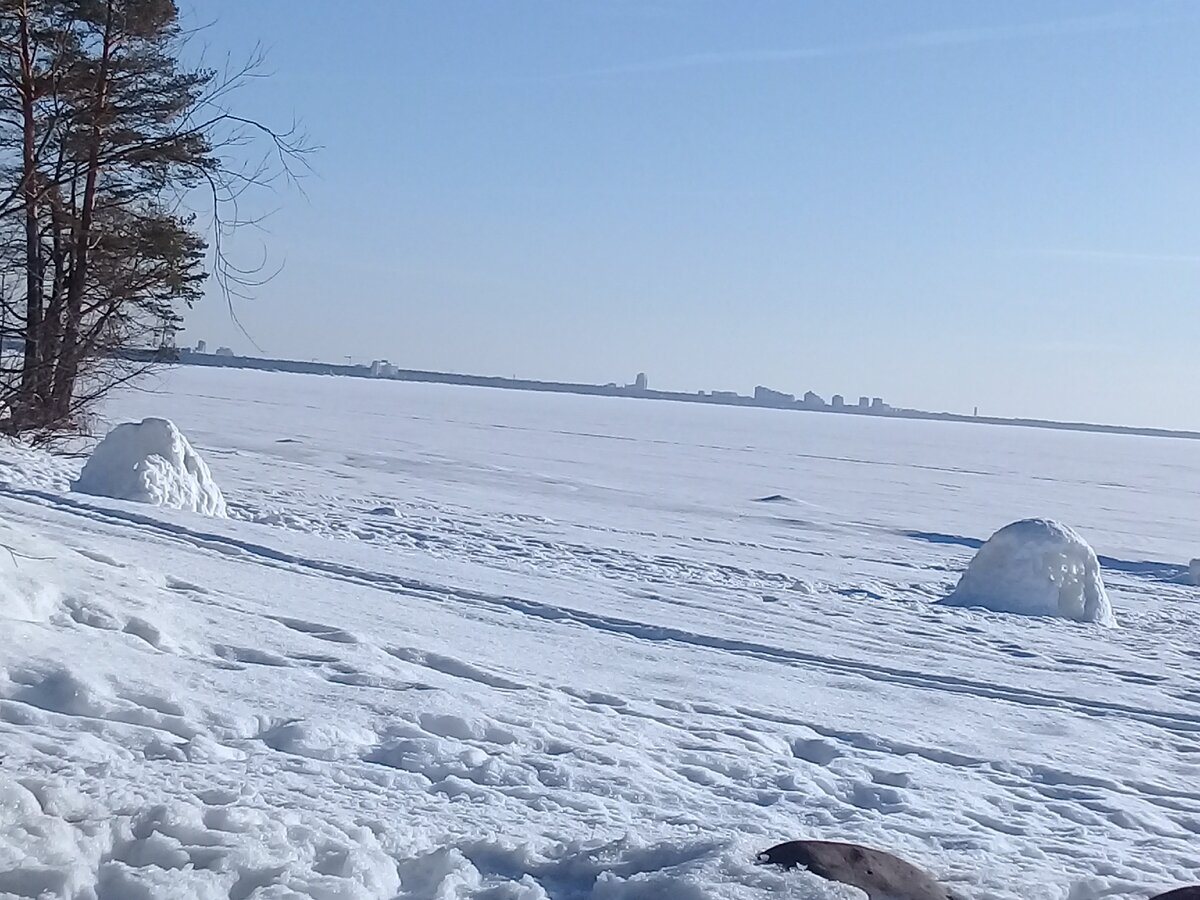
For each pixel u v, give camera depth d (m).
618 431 89.38
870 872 4.50
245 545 14.28
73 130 10.83
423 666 8.69
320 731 6.44
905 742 8.25
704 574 19.03
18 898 3.76
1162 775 8.10
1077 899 4.93
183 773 5.39
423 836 4.75
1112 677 12.34
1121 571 26.66
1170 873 5.65
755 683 9.95
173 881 3.90
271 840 4.31
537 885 4.27
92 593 8.35
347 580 12.90
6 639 6.86
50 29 10.50
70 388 23.41
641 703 8.55
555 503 32.22
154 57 13.02
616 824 5.45
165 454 19.52
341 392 134.62
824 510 37.62
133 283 21.64
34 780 4.61
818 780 6.93
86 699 6.32
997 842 5.93
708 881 4.16
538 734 7.12
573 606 13.12
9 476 20.41
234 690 7.07
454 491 33.06
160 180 16.83
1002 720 9.55
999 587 18.20
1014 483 60.44
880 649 12.73
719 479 47.94
